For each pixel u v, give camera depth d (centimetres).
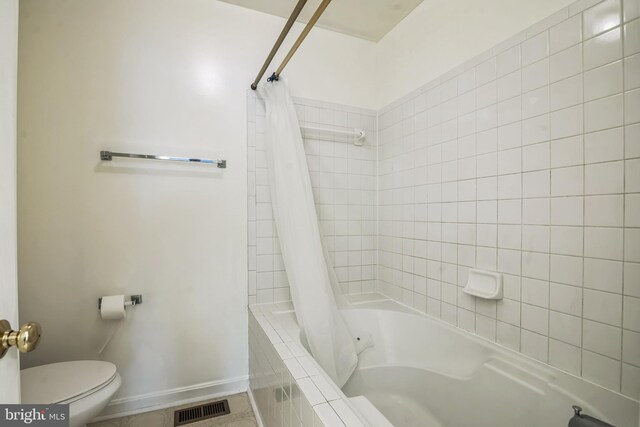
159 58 157
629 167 87
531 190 112
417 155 173
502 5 124
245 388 174
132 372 152
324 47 197
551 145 106
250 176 176
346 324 156
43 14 136
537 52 110
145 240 154
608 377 92
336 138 200
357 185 206
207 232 167
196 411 154
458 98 145
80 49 142
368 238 210
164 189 158
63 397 101
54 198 138
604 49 92
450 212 149
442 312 154
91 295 144
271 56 141
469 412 122
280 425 111
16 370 52
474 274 135
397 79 190
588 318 96
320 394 87
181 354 161
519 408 105
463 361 134
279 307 175
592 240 95
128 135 150
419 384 148
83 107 142
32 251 134
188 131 162
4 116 48
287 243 152
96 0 145
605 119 92
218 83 169
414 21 176
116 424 143
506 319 122
